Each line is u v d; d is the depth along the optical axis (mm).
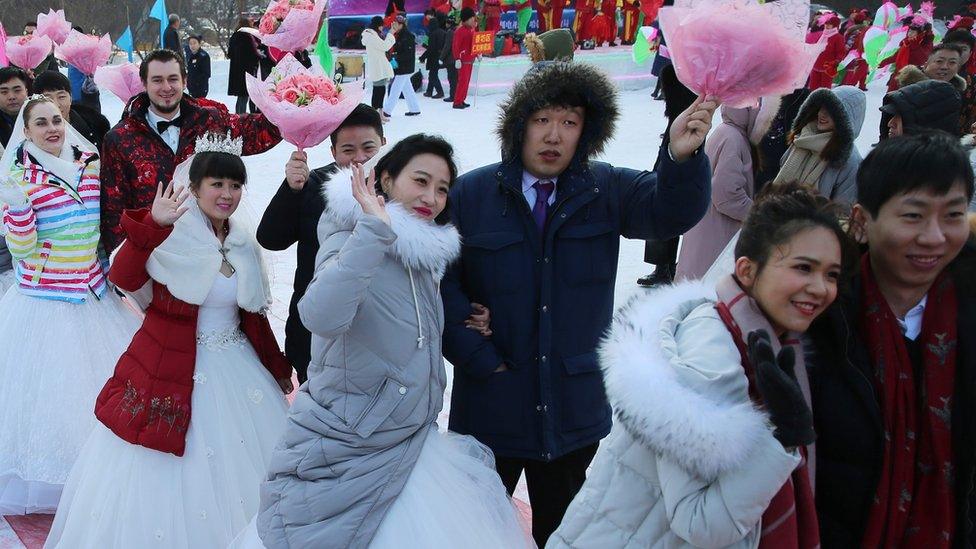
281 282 6523
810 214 1681
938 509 1745
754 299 1748
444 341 2684
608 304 2752
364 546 2340
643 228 2678
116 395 3064
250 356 3307
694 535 1603
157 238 2932
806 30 2186
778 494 1662
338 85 3307
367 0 21484
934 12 26000
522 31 21656
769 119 4223
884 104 3529
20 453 3545
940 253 1733
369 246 2184
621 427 1811
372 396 2385
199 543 3008
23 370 3615
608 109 2600
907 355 1777
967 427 1731
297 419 2426
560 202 2639
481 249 2668
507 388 2689
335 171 3387
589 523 1854
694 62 2258
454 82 17297
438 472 2479
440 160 2463
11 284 4344
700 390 1604
